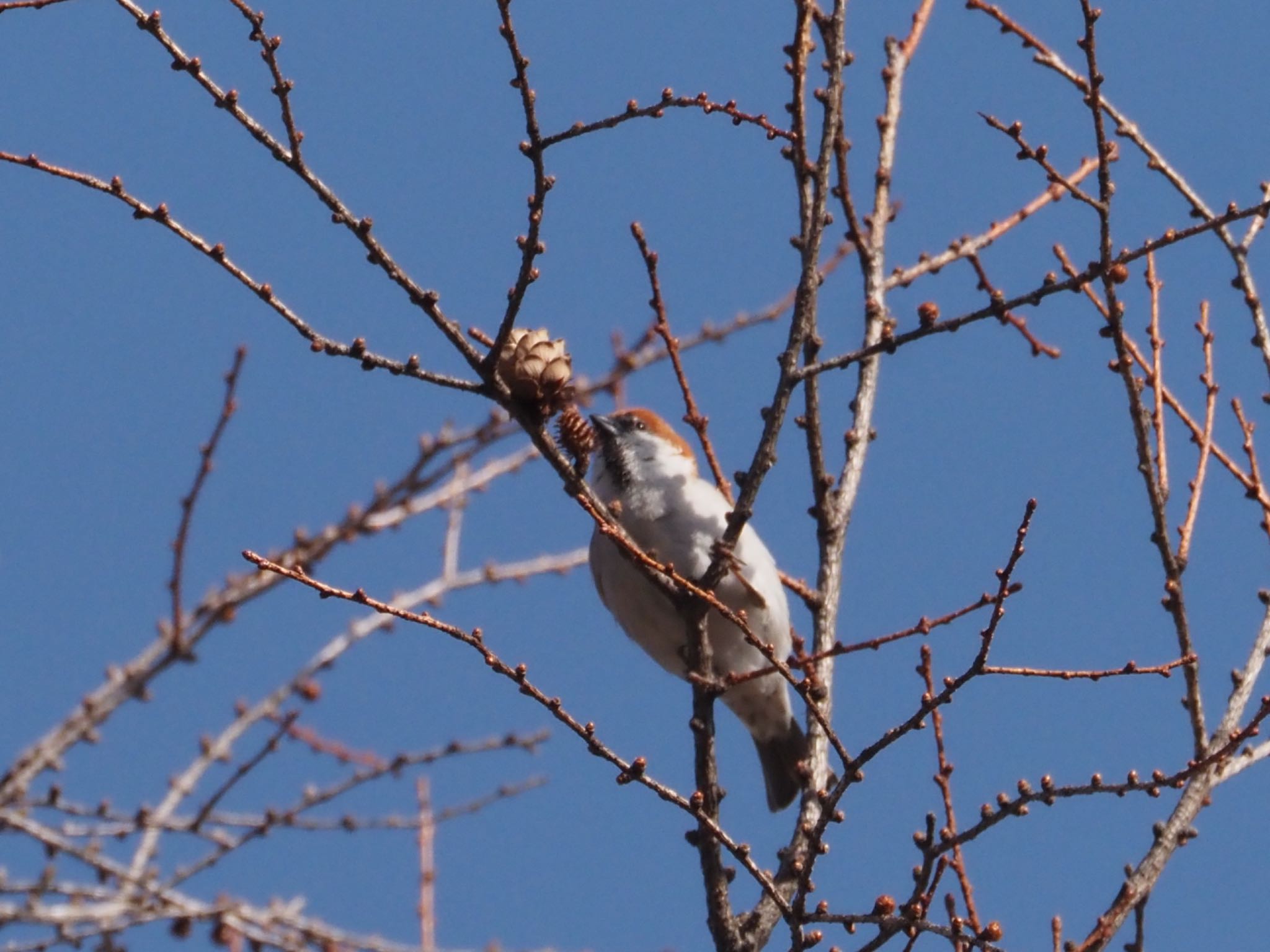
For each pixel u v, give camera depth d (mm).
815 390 10633
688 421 9820
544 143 7527
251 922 11023
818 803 8953
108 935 10891
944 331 8414
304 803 11562
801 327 8719
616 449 11883
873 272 11422
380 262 7730
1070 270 9531
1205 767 7094
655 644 11938
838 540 10500
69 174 7312
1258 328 10070
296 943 10992
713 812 8484
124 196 7391
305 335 7617
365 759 12305
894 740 7207
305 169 7562
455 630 7129
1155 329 9711
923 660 7594
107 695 11758
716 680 8719
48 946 10633
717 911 8297
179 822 11289
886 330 11258
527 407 7969
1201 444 9602
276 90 7469
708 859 8391
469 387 7906
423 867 11352
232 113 7488
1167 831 8406
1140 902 8125
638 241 9805
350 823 11570
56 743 11539
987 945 7000
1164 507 9102
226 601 12141
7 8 7352
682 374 9836
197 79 7414
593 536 12055
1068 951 7797
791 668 8516
